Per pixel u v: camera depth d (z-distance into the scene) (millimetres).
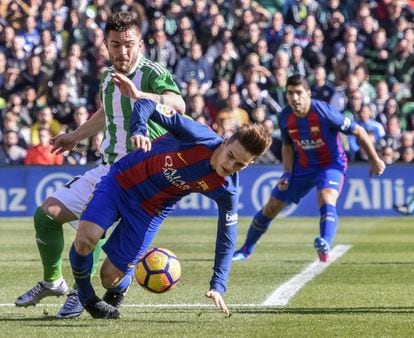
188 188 12180
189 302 15016
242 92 38906
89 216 12375
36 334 11883
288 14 44219
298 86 21234
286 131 21938
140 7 41562
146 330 12172
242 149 11062
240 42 41562
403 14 44469
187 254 23531
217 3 43250
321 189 21453
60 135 14391
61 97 39188
